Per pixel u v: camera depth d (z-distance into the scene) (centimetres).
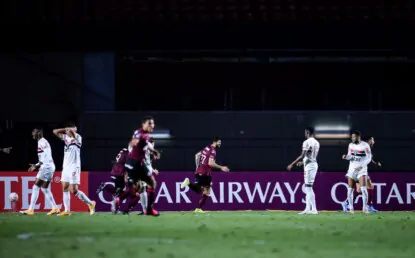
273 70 11919
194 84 11900
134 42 12025
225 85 11912
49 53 11369
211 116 11044
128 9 12188
